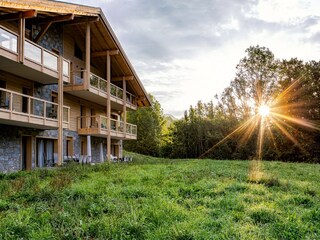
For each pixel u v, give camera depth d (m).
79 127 20.61
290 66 35.44
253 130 35.56
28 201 7.01
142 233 4.80
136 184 9.43
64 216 5.56
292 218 5.60
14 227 4.91
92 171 13.15
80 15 17.03
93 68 23.03
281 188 9.20
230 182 10.16
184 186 9.05
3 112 11.82
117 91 23.67
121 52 21.78
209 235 4.61
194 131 39.53
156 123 48.03
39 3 13.03
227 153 36.41
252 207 6.38
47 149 17.56
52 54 14.84
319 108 32.38
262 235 4.73
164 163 21.11
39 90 16.58
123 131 24.47
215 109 44.44
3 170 13.70
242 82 40.75
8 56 11.91
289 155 31.86
